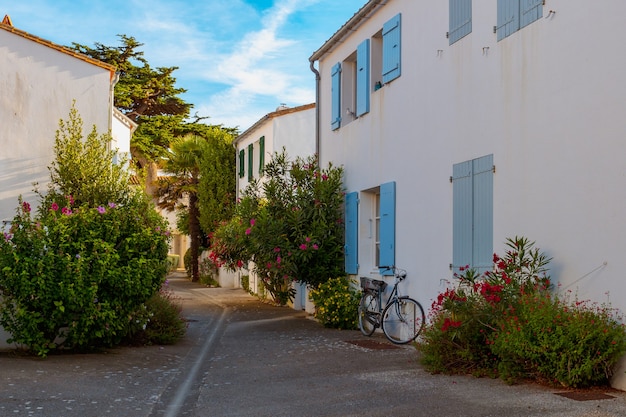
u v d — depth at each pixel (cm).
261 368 860
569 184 699
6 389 683
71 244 902
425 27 1034
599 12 662
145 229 968
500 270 759
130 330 1013
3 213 1407
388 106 1170
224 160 2862
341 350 990
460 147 920
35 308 891
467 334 732
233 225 1664
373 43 1259
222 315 1620
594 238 661
